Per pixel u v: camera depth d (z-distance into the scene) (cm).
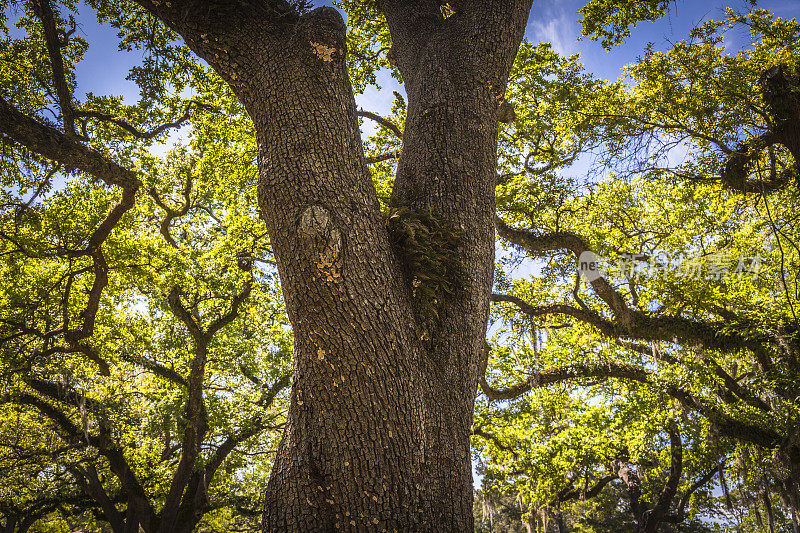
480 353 340
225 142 987
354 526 260
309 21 330
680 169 877
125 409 1137
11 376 959
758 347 895
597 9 850
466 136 378
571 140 981
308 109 313
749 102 727
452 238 335
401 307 300
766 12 746
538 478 1260
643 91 877
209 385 1330
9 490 1113
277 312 1377
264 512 283
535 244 999
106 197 988
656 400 1104
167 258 1016
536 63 966
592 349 1188
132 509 1245
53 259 921
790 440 871
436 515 272
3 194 759
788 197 894
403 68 468
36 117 534
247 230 1084
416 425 281
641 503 1554
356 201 303
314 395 280
